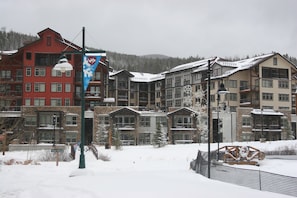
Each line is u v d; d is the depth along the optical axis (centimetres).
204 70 7888
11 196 1098
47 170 1916
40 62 6894
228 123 6394
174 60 19475
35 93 6781
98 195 1077
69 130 6312
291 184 1336
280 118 6812
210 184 1355
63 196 1077
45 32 6875
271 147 4381
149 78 10206
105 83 7994
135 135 6203
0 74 6794
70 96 6794
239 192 1164
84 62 1903
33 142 5238
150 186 1253
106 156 3325
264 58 7500
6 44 12825
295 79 8300
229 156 2875
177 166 2567
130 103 9750
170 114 6203
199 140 6141
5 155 3341
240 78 7556
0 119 3500
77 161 2673
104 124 6050
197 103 6272
